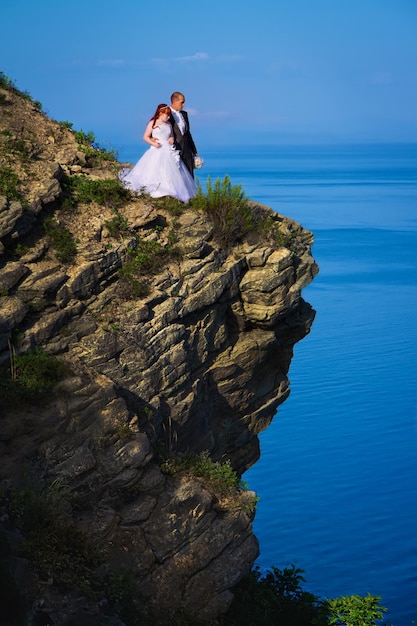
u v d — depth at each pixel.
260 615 15.59
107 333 14.99
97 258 15.48
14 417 12.90
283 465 53.38
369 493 49.50
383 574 41.53
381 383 66.81
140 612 12.43
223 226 17.50
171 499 13.73
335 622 16.75
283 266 17.91
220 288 17.08
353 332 82.19
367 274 111.81
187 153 18.47
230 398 18.38
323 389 65.75
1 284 14.20
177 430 16.23
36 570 11.64
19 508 12.11
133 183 17.95
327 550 43.25
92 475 13.16
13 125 18.05
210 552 13.71
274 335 18.53
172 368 15.98
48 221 15.70
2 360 13.53
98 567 12.47
